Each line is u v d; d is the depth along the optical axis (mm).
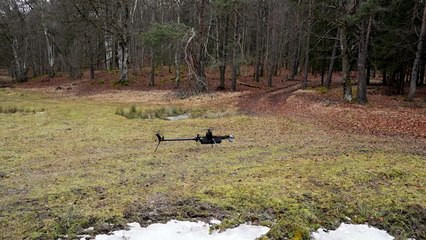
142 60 50125
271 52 40531
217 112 19453
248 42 48562
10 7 51094
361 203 5762
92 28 44469
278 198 5836
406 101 22000
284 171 7551
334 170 7488
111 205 5660
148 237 4676
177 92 31203
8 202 5887
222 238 4680
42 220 5141
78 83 42688
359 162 8242
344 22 21688
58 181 7082
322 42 33938
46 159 9062
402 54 25984
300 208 5480
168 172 7691
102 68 61094
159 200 5863
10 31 50344
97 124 15094
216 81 39750
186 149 10219
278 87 37281
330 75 32500
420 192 6254
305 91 29359
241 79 42125
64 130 13430
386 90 30156
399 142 11211
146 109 20828
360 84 21484
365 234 4953
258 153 9602
